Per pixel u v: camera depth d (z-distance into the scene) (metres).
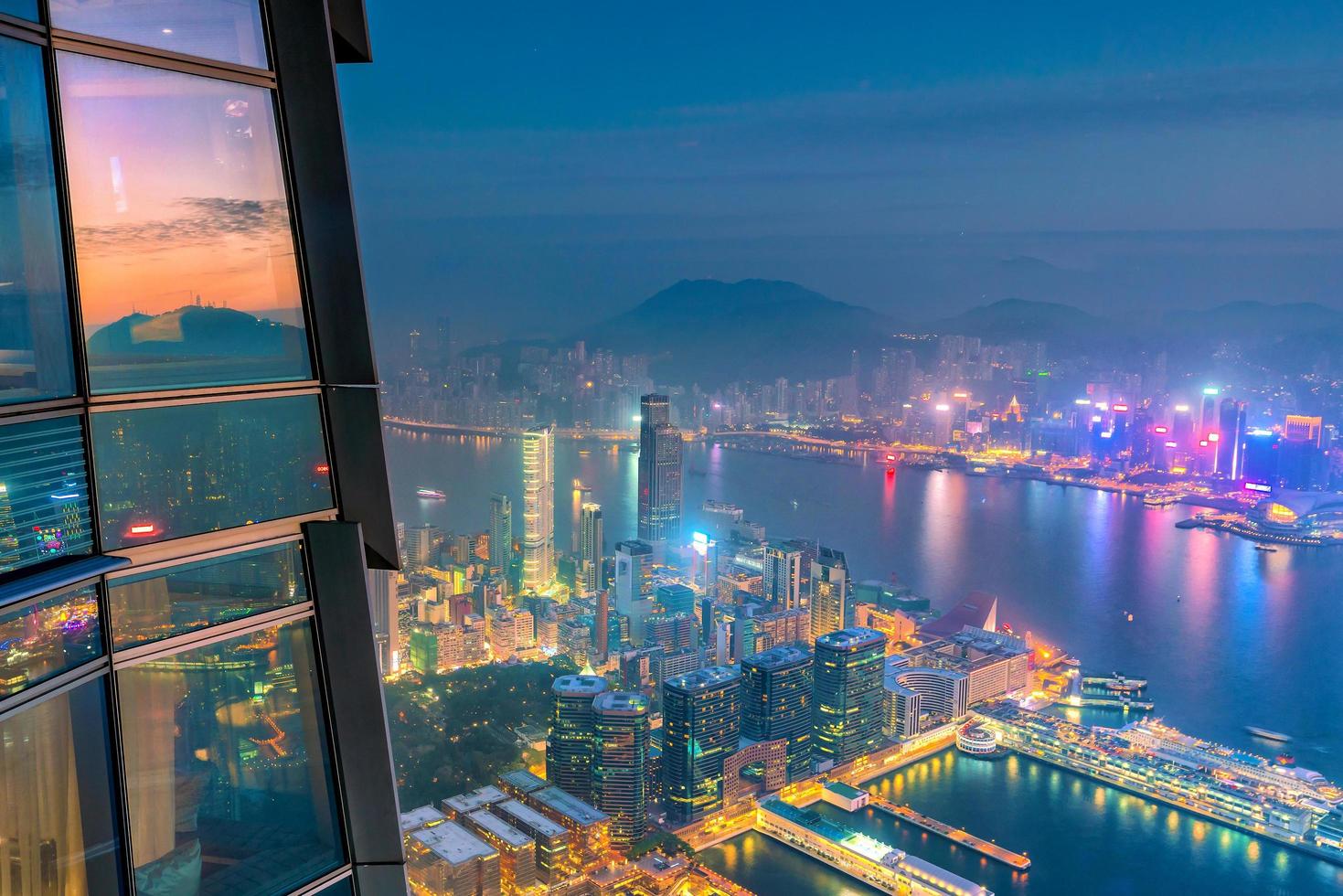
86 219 4.61
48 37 4.44
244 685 5.12
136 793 4.75
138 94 4.78
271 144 5.25
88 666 4.49
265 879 5.21
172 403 4.84
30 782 4.33
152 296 4.81
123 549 4.70
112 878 4.61
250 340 5.16
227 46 5.08
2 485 4.24
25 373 4.36
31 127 4.40
